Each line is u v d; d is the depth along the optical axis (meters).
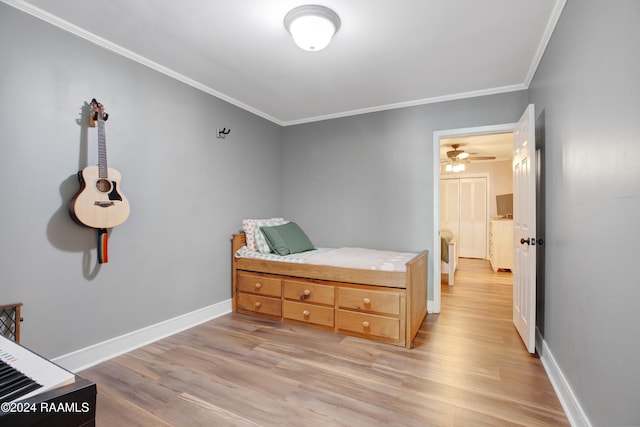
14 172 1.90
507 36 2.25
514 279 3.00
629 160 1.13
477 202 7.64
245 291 3.38
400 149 3.64
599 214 1.38
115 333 2.41
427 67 2.74
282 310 3.14
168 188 2.81
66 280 2.14
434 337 2.76
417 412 1.72
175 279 2.88
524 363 2.27
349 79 2.99
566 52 1.82
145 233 2.63
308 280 3.00
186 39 2.31
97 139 2.28
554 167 2.09
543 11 1.96
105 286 2.35
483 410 1.74
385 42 2.33
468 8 1.93
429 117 3.49
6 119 1.86
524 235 2.58
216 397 1.85
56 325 2.09
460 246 7.79
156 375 2.11
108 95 2.37
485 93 3.22
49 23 2.04
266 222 3.67
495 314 3.38
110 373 2.13
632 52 1.10
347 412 1.72
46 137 2.03
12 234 1.89
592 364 1.44
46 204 2.04
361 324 2.73
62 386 0.62
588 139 1.50
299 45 2.11
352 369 2.19
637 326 1.08
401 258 3.00
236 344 2.61
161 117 2.75
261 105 3.72
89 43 2.25
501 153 6.39
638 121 1.07
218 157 3.36
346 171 3.96
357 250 3.58
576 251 1.66
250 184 3.82
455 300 3.92
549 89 2.21
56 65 2.08
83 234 2.22
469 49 2.43
